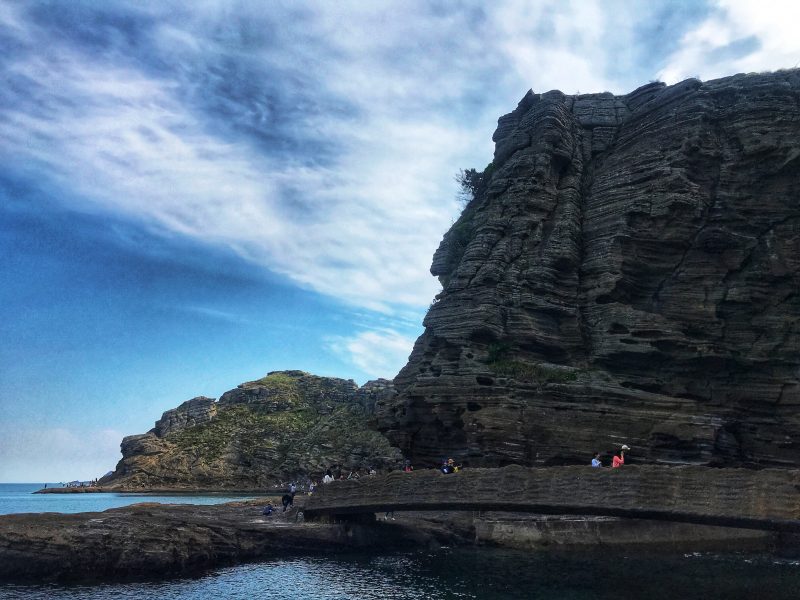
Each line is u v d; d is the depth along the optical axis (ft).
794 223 136.46
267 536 99.91
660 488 80.07
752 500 73.46
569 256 147.54
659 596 68.95
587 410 125.90
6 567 78.02
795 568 83.97
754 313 135.33
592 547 104.32
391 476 102.42
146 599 71.05
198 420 533.55
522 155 162.09
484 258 153.07
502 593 72.13
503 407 127.13
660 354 134.00
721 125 147.74
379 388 567.59
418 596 71.36
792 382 127.75
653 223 144.56
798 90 142.61
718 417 123.54
